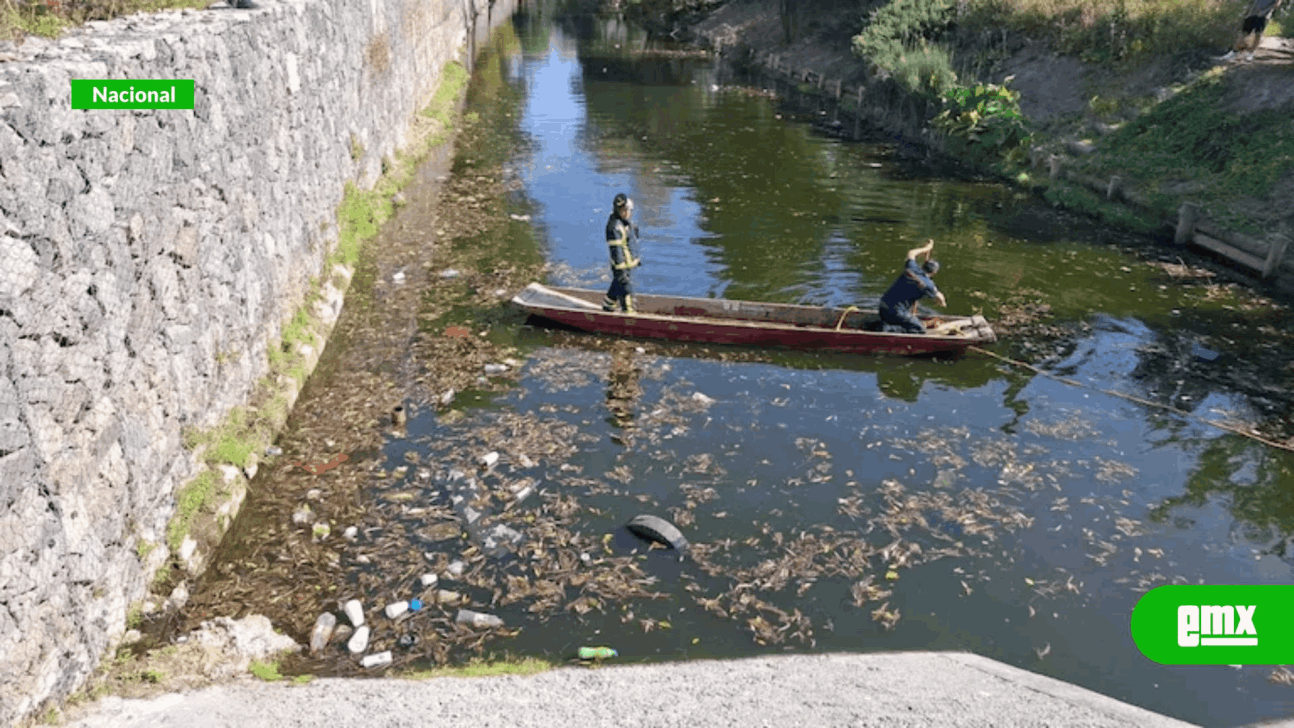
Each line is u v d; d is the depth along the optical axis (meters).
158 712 5.27
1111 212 16.97
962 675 5.95
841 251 14.95
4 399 4.75
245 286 8.81
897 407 9.90
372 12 16.39
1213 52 19.80
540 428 9.16
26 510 4.93
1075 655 6.43
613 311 11.41
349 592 6.75
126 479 6.14
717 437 9.16
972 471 8.70
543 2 62.66
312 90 11.95
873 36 28.48
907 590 7.03
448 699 5.45
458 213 16.20
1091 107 20.73
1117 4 22.33
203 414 7.64
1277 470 8.88
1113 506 8.21
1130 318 12.53
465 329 11.46
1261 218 14.96
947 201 18.30
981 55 25.81
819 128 25.36
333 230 12.95
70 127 5.54
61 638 5.23
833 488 8.33
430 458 8.55
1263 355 11.42
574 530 7.57
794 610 6.76
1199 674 6.27
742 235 15.66
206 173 7.88
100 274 5.87
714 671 5.95
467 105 26.39
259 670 5.83
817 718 5.29
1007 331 12.00
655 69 35.31
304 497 7.86
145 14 8.86
